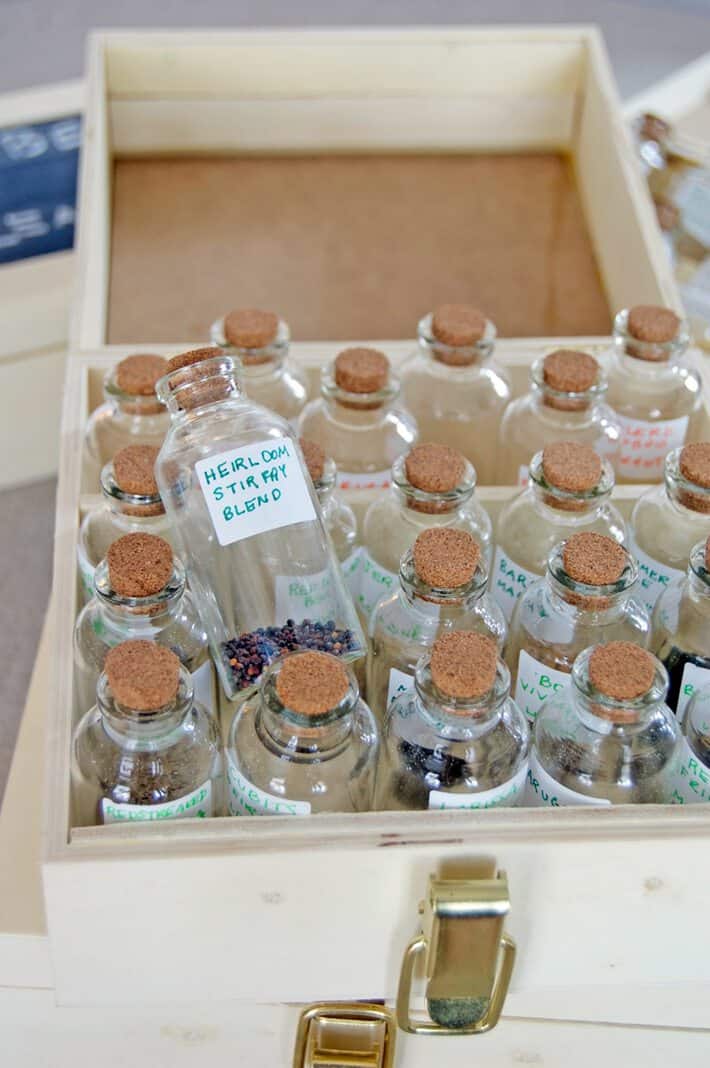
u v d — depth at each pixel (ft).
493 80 3.01
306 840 1.69
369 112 3.06
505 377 2.33
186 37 2.93
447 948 1.70
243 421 1.87
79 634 1.90
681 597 1.95
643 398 2.27
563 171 3.10
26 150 2.99
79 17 4.73
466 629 1.88
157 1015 1.93
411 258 2.84
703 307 2.77
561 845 1.69
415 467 1.95
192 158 3.09
